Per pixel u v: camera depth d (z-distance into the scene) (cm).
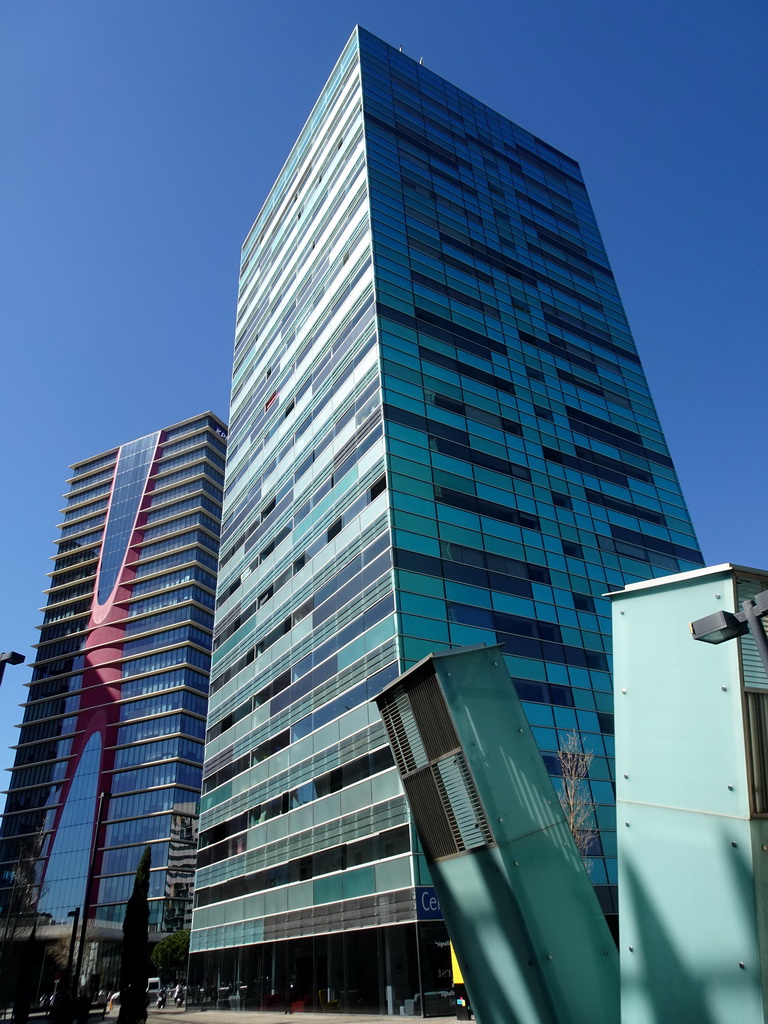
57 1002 4053
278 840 3691
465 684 970
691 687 805
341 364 4412
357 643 3416
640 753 831
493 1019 863
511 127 6556
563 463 4438
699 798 757
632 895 787
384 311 4172
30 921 5988
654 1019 729
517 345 4806
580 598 3875
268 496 5047
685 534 4812
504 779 914
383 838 2891
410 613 3197
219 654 5253
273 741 4028
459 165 5616
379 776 3023
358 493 3788
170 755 11200
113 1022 4103
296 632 4088
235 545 5488
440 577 3394
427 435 3847
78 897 10462
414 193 5019
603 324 5694
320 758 3497
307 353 5016
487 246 5250
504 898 845
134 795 11119
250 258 7112
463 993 2447
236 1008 3666
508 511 3909
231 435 6306
